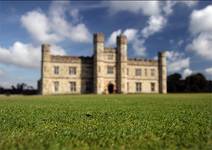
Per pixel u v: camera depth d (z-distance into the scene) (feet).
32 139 22.41
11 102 90.12
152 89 296.92
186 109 52.65
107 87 275.80
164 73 299.17
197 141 21.38
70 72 272.92
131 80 289.12
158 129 27.55
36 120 35.27
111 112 46.98
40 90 270.67
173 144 20.57
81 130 27.27
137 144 20.74
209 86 354.95
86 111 49.55
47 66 264.72
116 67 279.08
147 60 296.30
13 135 24.31
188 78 360.07
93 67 276.82
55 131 26.66
